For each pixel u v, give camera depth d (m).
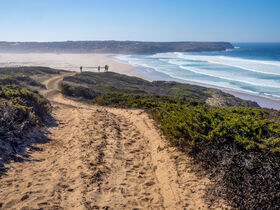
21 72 42.53
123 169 5.33
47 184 4.30
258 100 28.58
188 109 9.34
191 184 4.39
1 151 5.23
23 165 5.01
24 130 6.88
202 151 5.06
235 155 4.33
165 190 4.42
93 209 3.66
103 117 10.65
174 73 56.31
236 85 38.47
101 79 43.44
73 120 10.20
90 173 4.88
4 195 3.75
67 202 3.80
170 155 5.79
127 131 8.63
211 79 45.72
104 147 6.64
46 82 34.97
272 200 3.44
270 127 5.38
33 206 3.54
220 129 5.25
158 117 9.80
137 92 33.72
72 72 54.50
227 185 3.93
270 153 4.18
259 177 3.73
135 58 113.19
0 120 6.29
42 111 10.13
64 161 5.51
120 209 3.78
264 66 60.94
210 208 3.67
